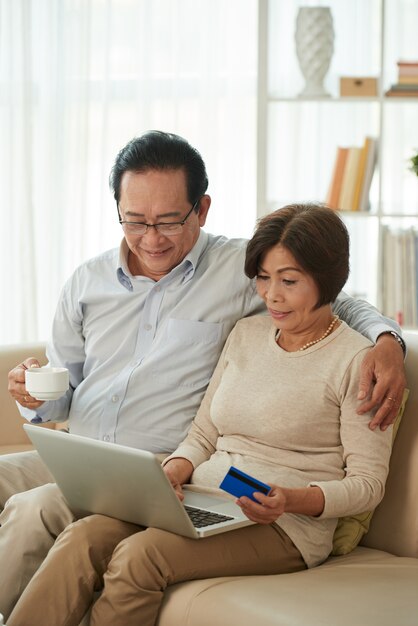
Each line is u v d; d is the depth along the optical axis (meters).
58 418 2.79
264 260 2.37
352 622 1.83
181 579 2.12
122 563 2.07
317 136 4.71
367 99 4.13
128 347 2.73
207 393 2.57
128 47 4.70
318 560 2.28
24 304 4.75
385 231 4.15
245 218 4.79
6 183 4.76
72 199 4.76
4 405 3.29
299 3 4.63
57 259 4.77
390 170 4.71
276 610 1.91
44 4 4.69
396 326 2.58
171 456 2.49
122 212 2.62
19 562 2.30
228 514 2.21
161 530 2.14
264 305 2.71
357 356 2.30
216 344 2.68
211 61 4.68
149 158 2.56
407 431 2.45
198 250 2.72
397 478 2.42
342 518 2.39
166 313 2.72
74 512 2.36
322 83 4.22
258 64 4.14
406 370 2.53
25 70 4.65
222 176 4.77
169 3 4.68
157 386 2.66
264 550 2.21
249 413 2.38
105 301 2.78
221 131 4.77
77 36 4.67
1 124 4.74
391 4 4.62
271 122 4.69
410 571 2.18
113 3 4.68
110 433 2.68
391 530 2.40
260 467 2.32
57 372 2.51
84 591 2.13
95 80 4.74
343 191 4.18
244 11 4.70
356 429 2.25
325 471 2.30
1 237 4.79
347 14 4.62
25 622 2.09
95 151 4.77
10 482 2.66
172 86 4.71
